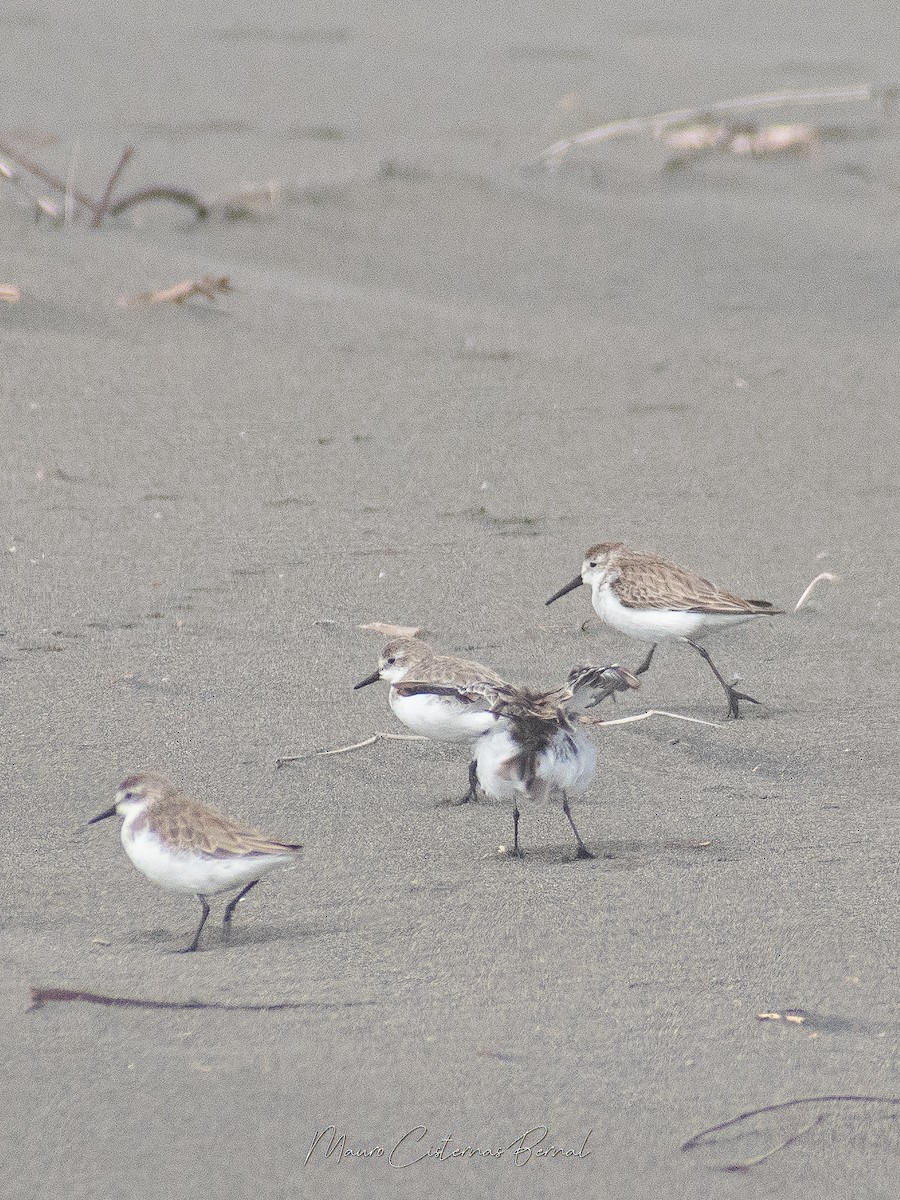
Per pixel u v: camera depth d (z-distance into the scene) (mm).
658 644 12484
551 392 17562
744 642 12539
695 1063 6809
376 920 8211
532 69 35312
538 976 7590
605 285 21859
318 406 16594
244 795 9734
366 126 29297
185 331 18266
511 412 16906
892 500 15367
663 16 44062
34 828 9219
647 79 34594
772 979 7594
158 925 8148
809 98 29266
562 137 29000
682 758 10609
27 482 14336
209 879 7852
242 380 17062
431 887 8641
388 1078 6590
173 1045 6789
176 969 7570
